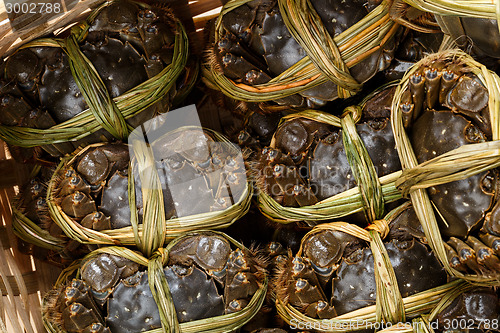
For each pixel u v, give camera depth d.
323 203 0.46
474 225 0.43
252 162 0.47
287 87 0.45
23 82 0.46
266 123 0.49
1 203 0.51
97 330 0.45
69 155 0.47
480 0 0.41
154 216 0.46
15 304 0.49
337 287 0.45
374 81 0.47
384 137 0.45
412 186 0.44
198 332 0.45
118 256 0.46
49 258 0.50
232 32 0.46
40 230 0.49
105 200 0.46
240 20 0.45
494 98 0.42
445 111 0.43
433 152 0.43
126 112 0.46
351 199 0.45
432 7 0.42
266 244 0.50
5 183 0.51
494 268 0.42
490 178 0.42
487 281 0.43
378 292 0.45
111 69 0.46
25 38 0.45
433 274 0.45
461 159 0.42
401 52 0.46
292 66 0.45
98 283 0.45
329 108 0.48
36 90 0.46
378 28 0.44
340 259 0.46
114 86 0.46
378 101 0.46
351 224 0.46
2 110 0.46
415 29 0.45
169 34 0.47
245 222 0.50
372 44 0.44
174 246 0.46
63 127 0.46
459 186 0.42
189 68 0.48
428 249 0.45
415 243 0.45
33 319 0.50
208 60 0.47
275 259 0.49
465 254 0.43
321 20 0.44
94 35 0.46
